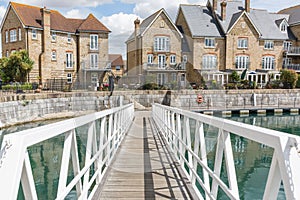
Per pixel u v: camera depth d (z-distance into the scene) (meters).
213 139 3.18
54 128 1.54
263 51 27.55
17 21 22.53
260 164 5.24
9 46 23.55
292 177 1.00
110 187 3.28
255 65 27.14
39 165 4.75
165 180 3.53
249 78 26.61
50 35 22.97
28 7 23.50
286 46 29.06
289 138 1.07
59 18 24.41
